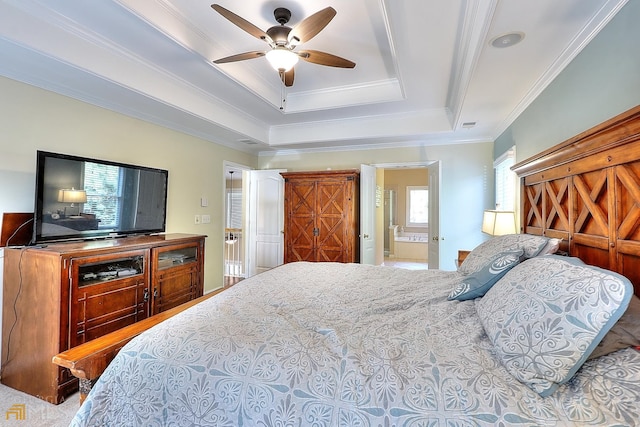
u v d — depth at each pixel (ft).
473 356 3.32
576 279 3.26
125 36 7.85
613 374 2.72
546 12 5.41
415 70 9.56
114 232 9.48
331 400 2.99
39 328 6.77
